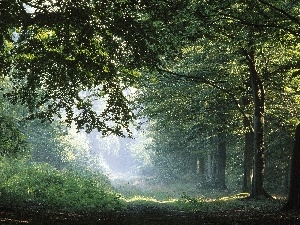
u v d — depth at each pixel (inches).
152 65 444.8
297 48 791.7
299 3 564.7
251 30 625.6
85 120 512.7
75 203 708.0
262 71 1010.7
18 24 389.7
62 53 448.1
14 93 511.5
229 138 1534.2
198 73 994.1
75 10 387.2
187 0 470.3
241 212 611.8
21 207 551.2
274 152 1549.0
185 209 701.9
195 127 1332.4
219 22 620.4
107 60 456.1
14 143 792.3
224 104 1133.1
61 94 498.9
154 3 427.2
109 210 644.1
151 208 721.0
